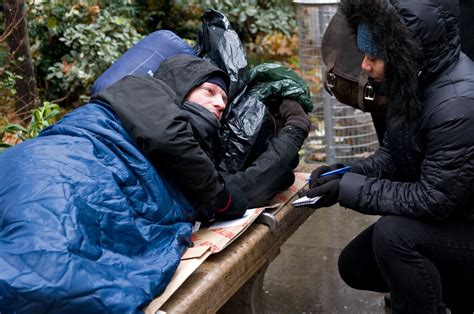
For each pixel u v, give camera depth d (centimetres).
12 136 501
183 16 820
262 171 297
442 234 259
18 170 226
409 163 268
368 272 298
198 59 285
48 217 211
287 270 400
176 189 260
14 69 561
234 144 309
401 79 248
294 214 316
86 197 224
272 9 854
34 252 201
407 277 261
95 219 222
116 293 206
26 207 213
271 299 372
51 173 223
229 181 293
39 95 700
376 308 359
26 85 553
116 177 237
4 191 223
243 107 317
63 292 198
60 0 694
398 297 267
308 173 353
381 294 371
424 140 257
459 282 271
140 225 238
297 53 857
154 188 245
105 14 707
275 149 304
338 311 359
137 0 798
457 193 248
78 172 229
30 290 195
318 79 560
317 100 569
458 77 250
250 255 274
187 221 267
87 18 705
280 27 845
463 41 348
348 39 341
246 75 330
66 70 680
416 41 243
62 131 249
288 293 377
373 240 267
